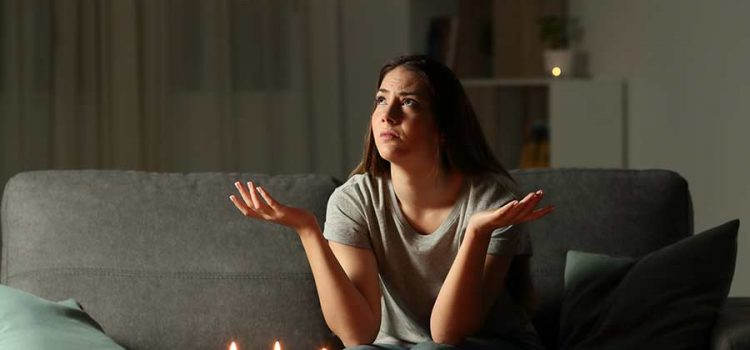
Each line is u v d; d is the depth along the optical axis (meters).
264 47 5.25
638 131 4.83
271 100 5.29
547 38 5.19
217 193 2.86
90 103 5.09
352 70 5.29
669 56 4.51
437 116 2.52
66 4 5.02
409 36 5.21
